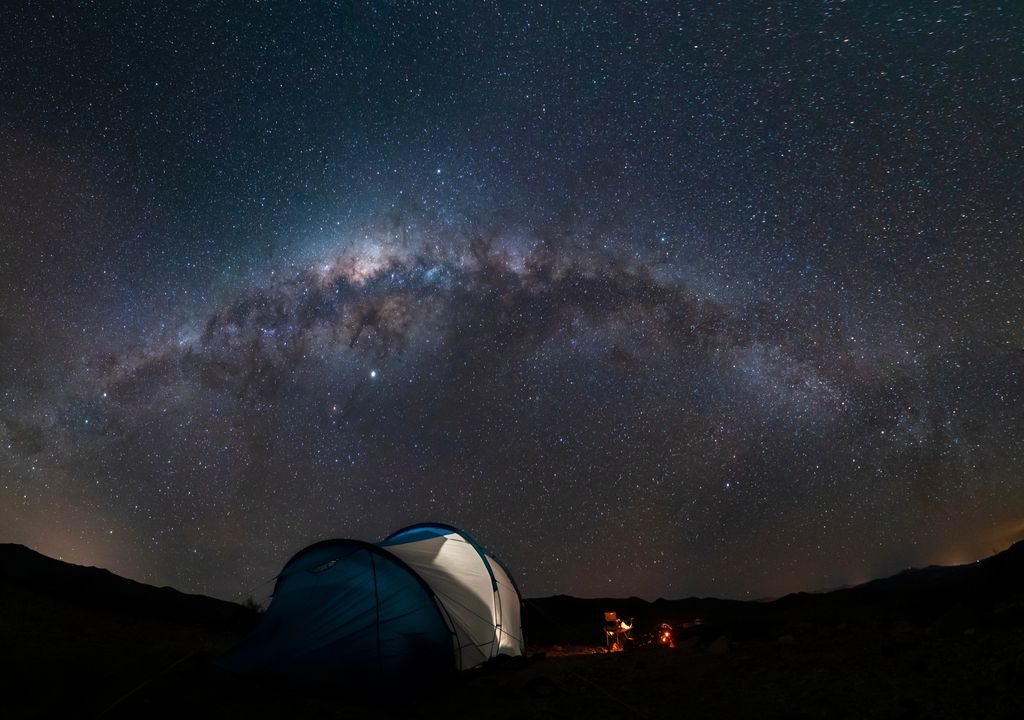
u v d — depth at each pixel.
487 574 9.48
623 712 6.17
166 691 6.39
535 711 6.25
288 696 6.76
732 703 6.16
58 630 8.57
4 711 5.46
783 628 9.82
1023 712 4.75
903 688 5.83
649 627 13.55
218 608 11.99
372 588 7.71
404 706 6.79
